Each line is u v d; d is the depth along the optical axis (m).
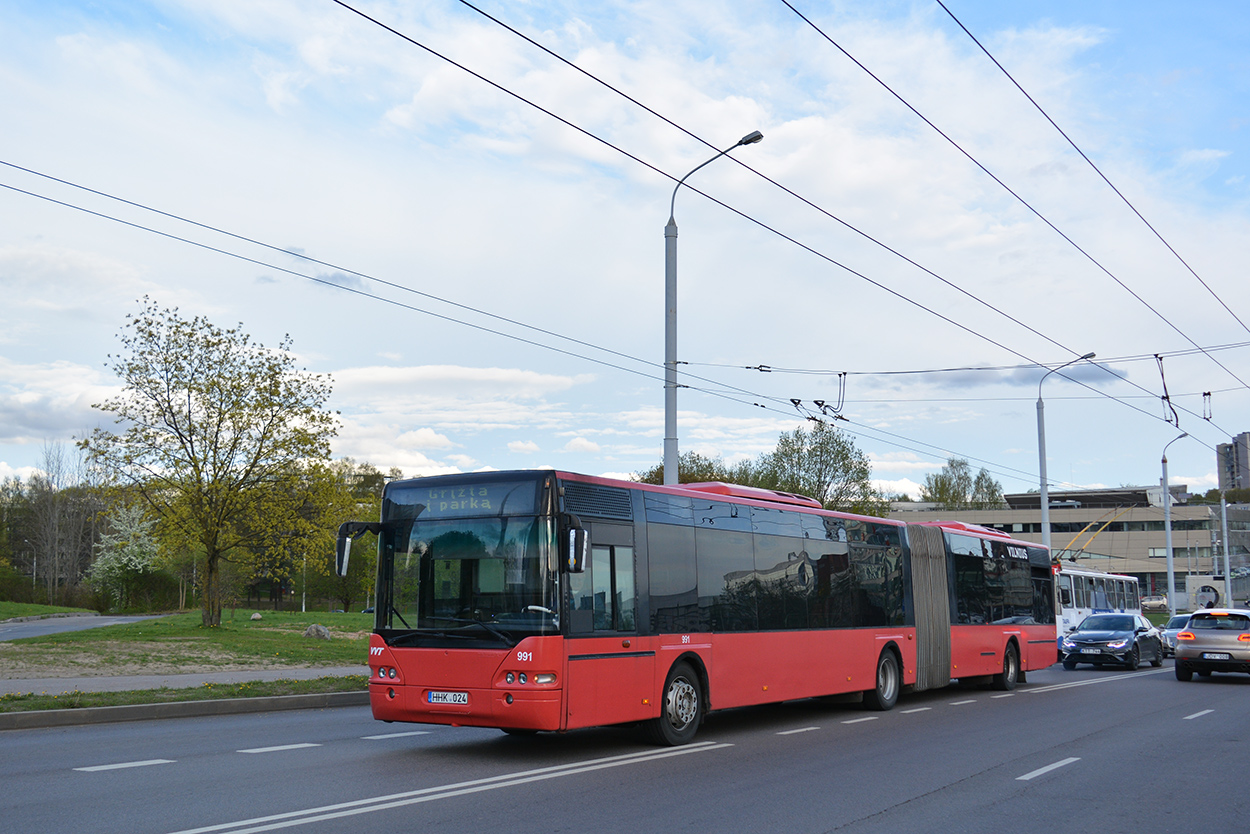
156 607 70.69
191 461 33.09
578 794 9.30
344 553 11.83
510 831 7.67
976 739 13.81
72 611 66.69
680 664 13.16
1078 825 8.41
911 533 20.16
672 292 21.27
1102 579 43.44
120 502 34.16
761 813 8.59
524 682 10.99
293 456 34.34
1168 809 9.12
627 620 12.25
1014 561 24.59
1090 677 27.81
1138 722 16.09
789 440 63.56
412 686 11.57
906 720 16.34
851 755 12.14
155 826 7.53
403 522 12.12
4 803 8.37
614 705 11.84
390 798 8.80
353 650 27.19
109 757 11.01
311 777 9.87
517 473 11.68
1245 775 10.98
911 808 8.94
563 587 11.30
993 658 22.69
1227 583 60.91
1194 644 25.45
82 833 7.29
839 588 17.31
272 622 43.44
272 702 16.83
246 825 7.59
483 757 11.54
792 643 15.66
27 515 92.81
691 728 13.20
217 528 33.28
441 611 11.65
